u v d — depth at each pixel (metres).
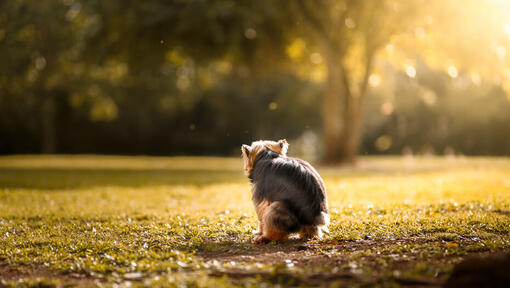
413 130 45.56
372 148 51.00
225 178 18.55
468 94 40.62
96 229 7.68
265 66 26.12
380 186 13.91
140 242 6.61
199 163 33.00
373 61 26.44
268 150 6.68
